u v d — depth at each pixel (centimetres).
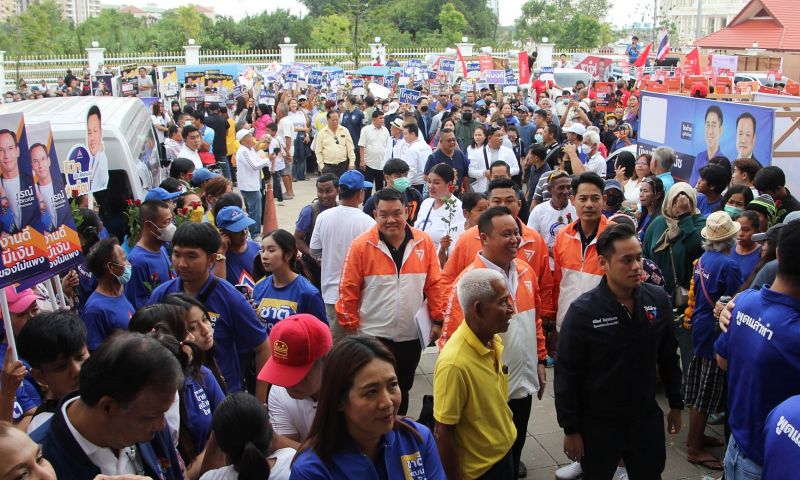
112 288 477
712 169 727
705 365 539
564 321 432
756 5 4038
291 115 1870
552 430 608
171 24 5362
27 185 379
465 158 1048
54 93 2859
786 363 359
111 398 261
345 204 654
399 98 2327
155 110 1692
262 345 479
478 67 2491
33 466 235
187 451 357
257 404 312
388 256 559
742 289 511
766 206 588
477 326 380
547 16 6284
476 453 388
